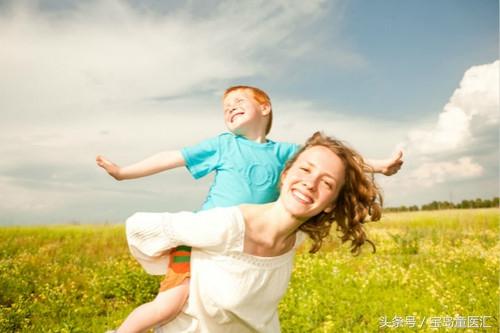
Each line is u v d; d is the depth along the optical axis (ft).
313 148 7.60
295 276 22.06
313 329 15.56
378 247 28.55
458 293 19.75
